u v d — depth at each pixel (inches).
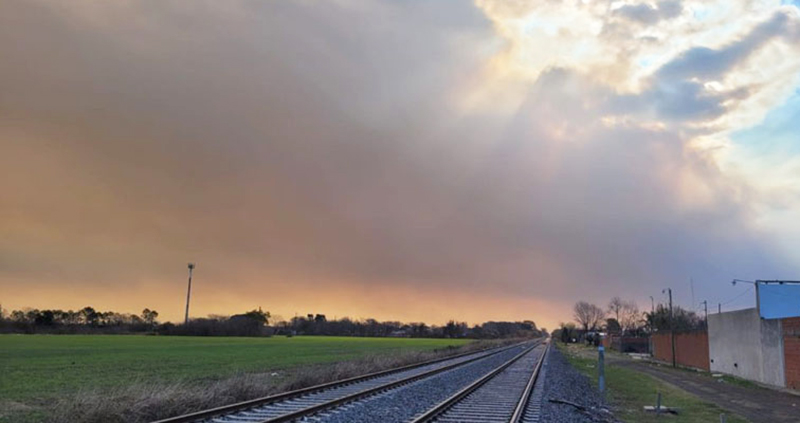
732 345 1838.1
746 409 1003.9
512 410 765.9
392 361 1626.5
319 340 4810.5
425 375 1315.2
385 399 837.8
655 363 2640.3
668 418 858.1
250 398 805.2
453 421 661.3
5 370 1387.8
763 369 1573.6
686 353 2412.6
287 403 772.0
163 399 676.7
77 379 1161.4
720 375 1845.5
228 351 2482.8
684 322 3745.1
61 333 5157.5
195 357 2014.0
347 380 1075.3
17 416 674.8
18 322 5078.7
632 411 922.1
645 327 4751.5
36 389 979.3
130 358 1898.4
